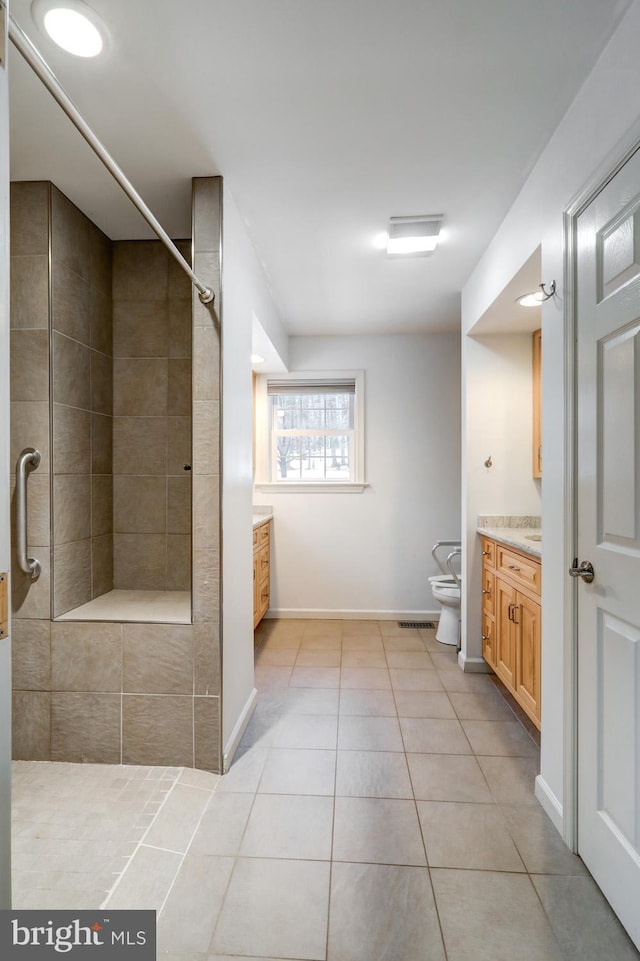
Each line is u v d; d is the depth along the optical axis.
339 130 1.63
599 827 1.37
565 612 1.54
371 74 1.40
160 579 2.44
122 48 1.30
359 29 1.25
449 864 1.46
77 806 1.69
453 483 4.01
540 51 1.32
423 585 4.02
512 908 1.31
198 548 1.89
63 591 2.02
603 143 1.34
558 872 1.43
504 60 1.35
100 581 2.33
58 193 1.99
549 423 1.68
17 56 1.31
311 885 1.38
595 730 1.40
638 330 1.19
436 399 4.01
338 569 4.05
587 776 1.44
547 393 1.70
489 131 1.64
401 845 1.53
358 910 1.30
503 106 1.52
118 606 2.14
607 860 1.32
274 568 4.07
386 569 4.04
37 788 1.78
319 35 1.27
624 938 1.23
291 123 1.59
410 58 1.34
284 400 4.16
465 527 3.00
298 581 4.07
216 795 1.77
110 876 1.40
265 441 4.11
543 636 1.73
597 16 1.22
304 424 4.16
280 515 4.07
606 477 1.34
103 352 2.36
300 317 3.58
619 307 1.27
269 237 2.37
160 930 1.24
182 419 2.42
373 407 4.04
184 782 1.83
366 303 3.29
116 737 1.93
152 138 1.67
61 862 1.45
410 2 1.18
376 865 1.45
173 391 2.42
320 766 1.96
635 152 1.20
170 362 2.42
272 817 1.66
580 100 1.46
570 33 1.27
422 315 3.55
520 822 1.64
